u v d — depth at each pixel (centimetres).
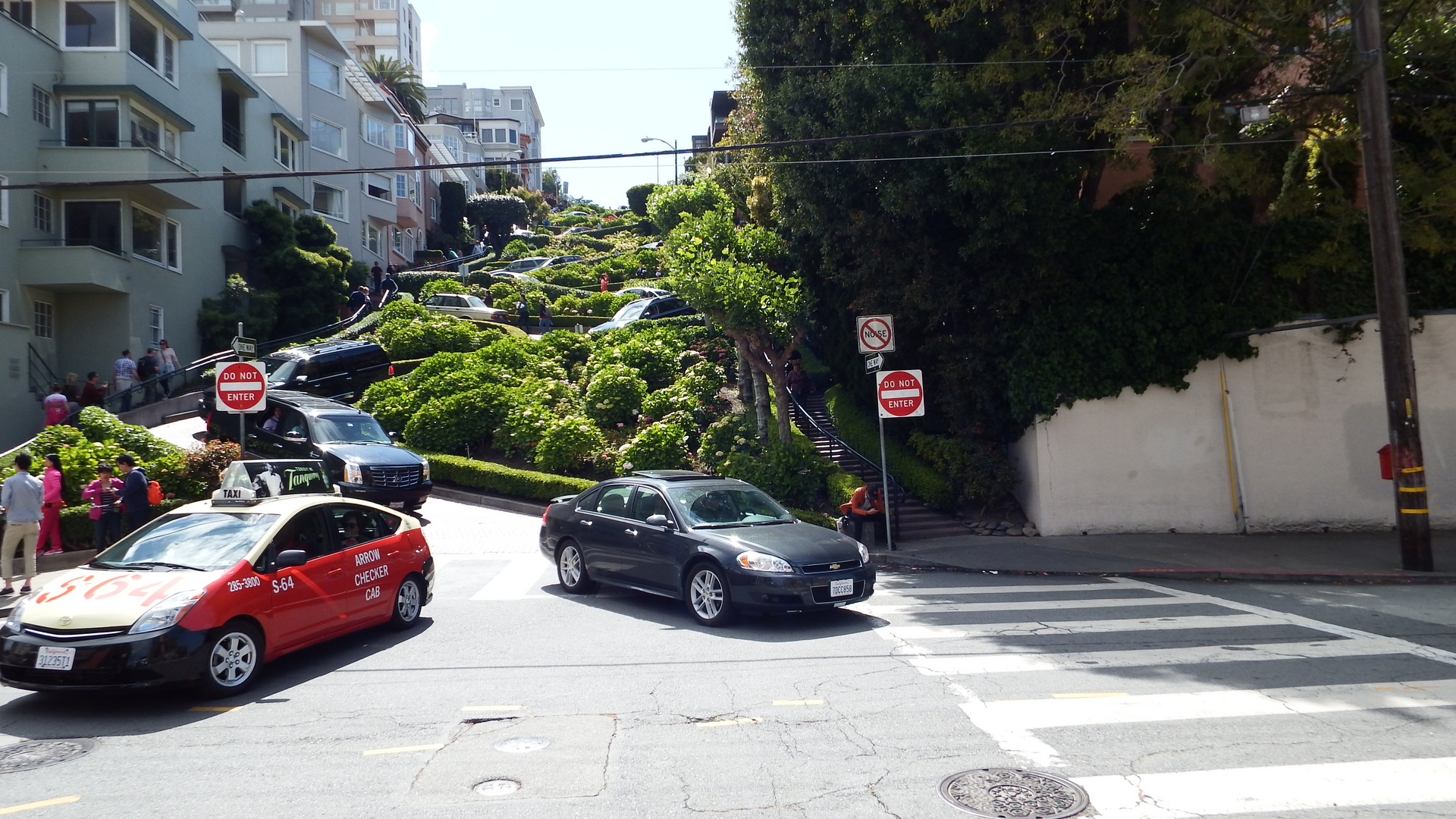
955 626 983
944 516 1770
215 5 7344
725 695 725
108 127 2719
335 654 880
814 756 586
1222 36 1334
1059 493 1684
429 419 2177
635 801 517
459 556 1466
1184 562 1422
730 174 2239
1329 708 675
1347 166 1738
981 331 1748
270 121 3772
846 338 2077
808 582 948
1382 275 1351
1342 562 1409
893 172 1570
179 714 697
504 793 530
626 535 1095
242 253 3403
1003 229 1532
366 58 10338
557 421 2016
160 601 714
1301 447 1727
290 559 790
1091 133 1467
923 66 1494
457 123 11244
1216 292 1711
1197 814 493
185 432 2353
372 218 4928
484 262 6209
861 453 1977
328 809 510
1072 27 1437
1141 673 776
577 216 9731
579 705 702
